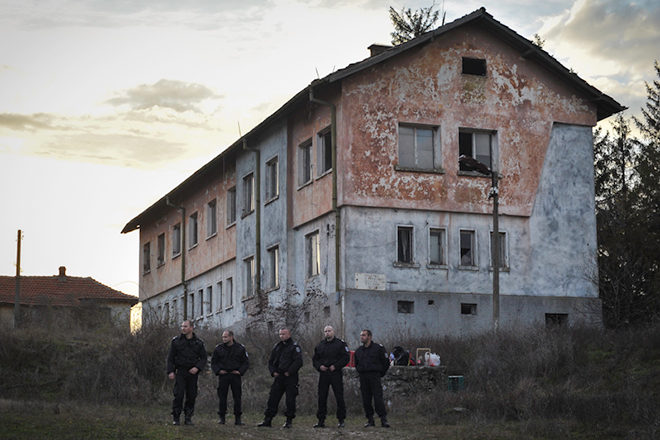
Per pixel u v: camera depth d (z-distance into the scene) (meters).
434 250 29.77
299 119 32.12
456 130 30.22
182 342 17.78
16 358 25.09
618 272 31.89
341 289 28.50
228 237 38.41
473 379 23.27
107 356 25.20
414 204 29.47
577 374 22.70
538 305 30.31
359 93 29.34
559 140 31.58
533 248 30.64
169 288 46.19
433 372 23.73
